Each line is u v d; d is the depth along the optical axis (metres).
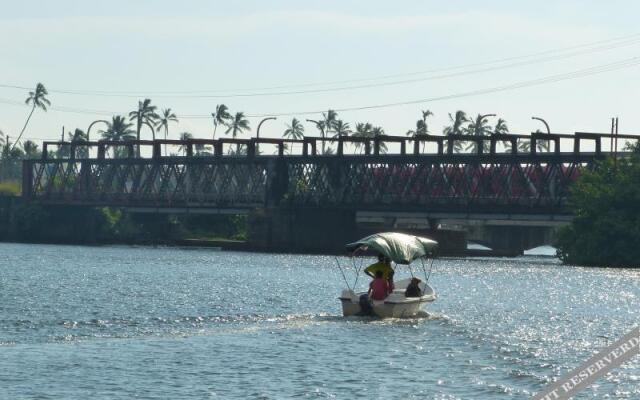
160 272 144.25
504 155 195.12
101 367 54.44
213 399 47.25
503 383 51.78
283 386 50.19
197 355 58.78
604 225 175.62
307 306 93.50
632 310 97.75
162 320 78.50
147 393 48.34
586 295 114.56
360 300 76.06
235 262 178.12
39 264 160.88
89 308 88.06
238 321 77.50
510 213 191.25
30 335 68.12
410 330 71.25
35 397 47.19
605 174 183.38
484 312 90.69
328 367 55.41
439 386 50.72
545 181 190.88
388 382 51.50
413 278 77.31
